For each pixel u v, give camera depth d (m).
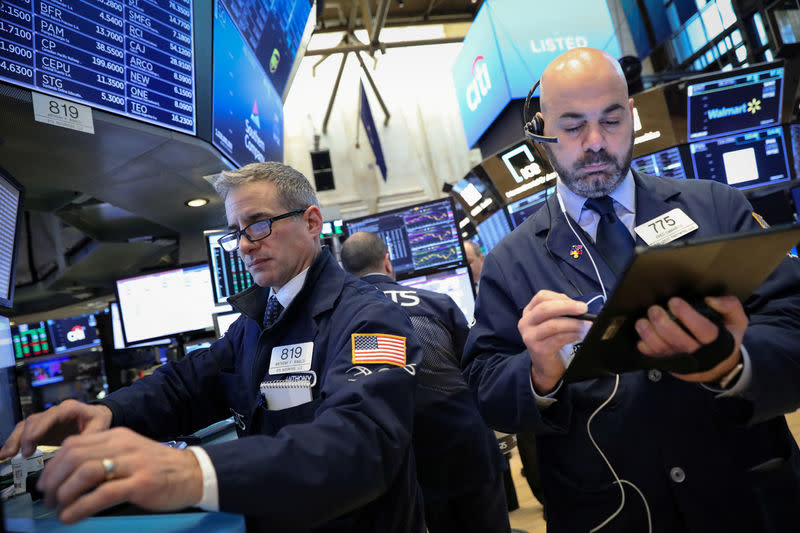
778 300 1.03
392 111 9.49
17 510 1.03
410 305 1.98
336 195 9.14
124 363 3.39
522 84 5.29
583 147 1.11
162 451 0.73
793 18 5.00
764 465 0.98
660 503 1.03
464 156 9.51
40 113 1.81
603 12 5.62
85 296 6.25
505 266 1.24
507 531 2.02
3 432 1.36
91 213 4.06
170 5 2.37
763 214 4.11
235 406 1.33
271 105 3.75
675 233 1.12
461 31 9.77
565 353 0.99
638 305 0.76
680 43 6.17
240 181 1.26
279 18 3.62
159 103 2.33
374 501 1.05
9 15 1.72
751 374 0.88
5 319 1.49
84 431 1.12
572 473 1.11
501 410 1.09
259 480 0.76
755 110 3.68
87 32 1.99
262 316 1.33
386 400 0.96
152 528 0.71
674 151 3.78
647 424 1.05
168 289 2.82
